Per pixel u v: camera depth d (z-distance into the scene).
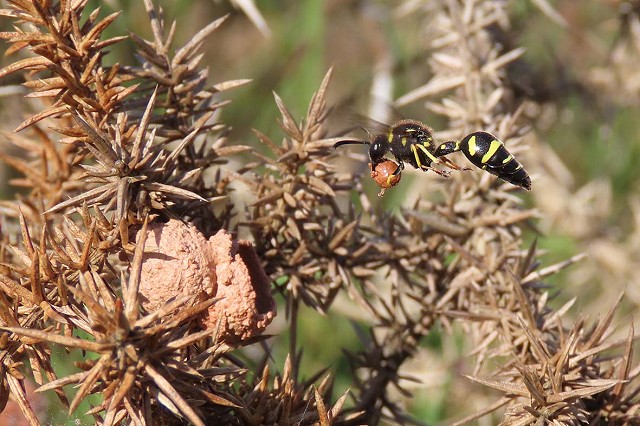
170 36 0.30
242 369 0.29
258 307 0.29
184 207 0.29
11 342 0.29
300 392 0.29
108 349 0.28
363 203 0.30
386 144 0.32
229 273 0.29
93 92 0.29
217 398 0.28
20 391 0.29
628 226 0.39
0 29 0.33
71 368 0.32
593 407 0.29
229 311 0.29
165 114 0.30
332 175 0.30
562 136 0.41
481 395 0.35
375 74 0.37
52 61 0.29
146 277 0.29
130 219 0.29
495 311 0.30
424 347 0.35
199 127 0.30
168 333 0.28
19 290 0.29
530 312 0.30
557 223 0.37
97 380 0.28
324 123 0.30
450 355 0.35
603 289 0.37
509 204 0.31
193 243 0.29
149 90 0.30
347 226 0.30
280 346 0.35
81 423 0.30
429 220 0.31
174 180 0.29
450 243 0.30
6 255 0.30
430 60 0.33
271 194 0.30
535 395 0.29
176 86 0.30
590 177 0.41
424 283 0.31
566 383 0.29
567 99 0.36
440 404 0.35
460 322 0.31
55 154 0.30
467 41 0.32
